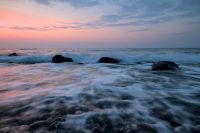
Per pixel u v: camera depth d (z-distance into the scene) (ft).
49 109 13.61
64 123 11.09
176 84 23.67
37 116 12.25
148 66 47.60
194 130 10.21
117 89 20.34
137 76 30.48
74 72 35.94
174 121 11.43
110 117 12.01
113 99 16.28
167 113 12.79
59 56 60.54
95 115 12.35
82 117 12.01
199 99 16.49
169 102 15.47
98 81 25.48
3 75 32.24
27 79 27.84
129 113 12.76
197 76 30.66
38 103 15.12
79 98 16.58
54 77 29.71
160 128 10.44
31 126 10.71
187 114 12.62
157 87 21.66
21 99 16.37
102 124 10.96
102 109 13.57
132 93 18.60
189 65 48.29
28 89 20.67
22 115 12.46
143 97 17.06
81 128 10.47
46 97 16.98
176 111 13.21
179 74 32.83
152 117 12.05
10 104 14.90
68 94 18.04
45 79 27.73
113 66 47.24
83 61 65.77
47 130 10.21
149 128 10.43
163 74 32.86
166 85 22.94
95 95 17.65
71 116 12.18
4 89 20.71
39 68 43.09
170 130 10.21
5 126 10.71
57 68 42.96
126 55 71.77
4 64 53.21
